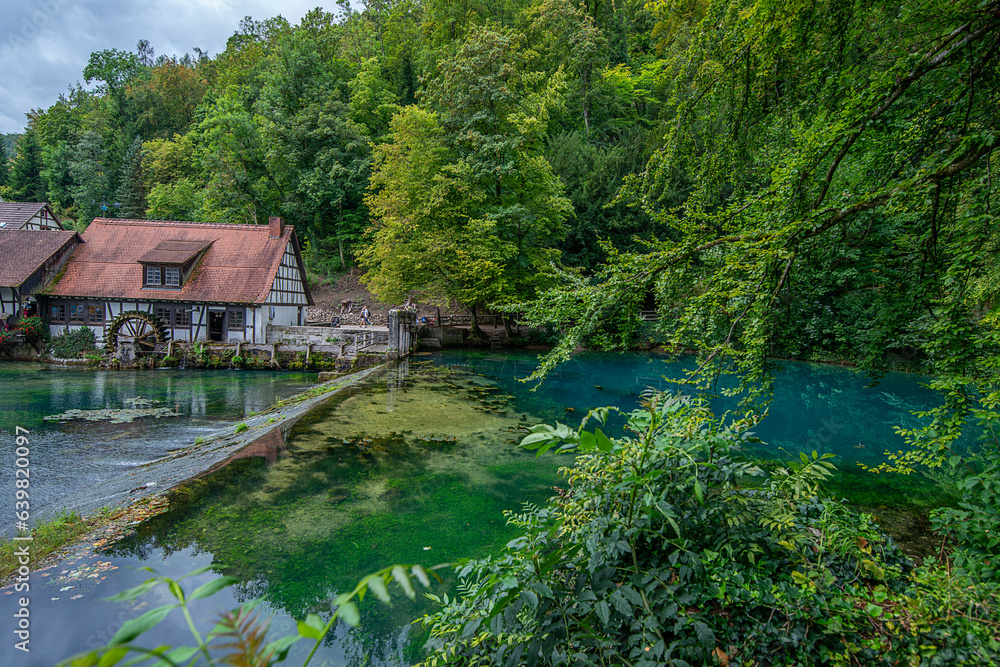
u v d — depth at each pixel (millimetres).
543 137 30625
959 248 4277
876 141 4586
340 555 4777
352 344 21312
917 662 2092
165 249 22625
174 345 20594
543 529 2959
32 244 22391
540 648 2129
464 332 26125
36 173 51219
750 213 4574
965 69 4391
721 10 6160
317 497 6199
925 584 2547
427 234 23031
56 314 21703
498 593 2406
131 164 43938
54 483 7582
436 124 24188
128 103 50125
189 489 6402
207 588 835
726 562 2557
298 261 25109
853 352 5570
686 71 6766
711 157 6684
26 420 11703
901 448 8766
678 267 4195
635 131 31469
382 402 11953
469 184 23219
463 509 5887
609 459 2734
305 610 3914
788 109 6195
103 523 5434
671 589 2340
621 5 39500
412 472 7172
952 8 4371
